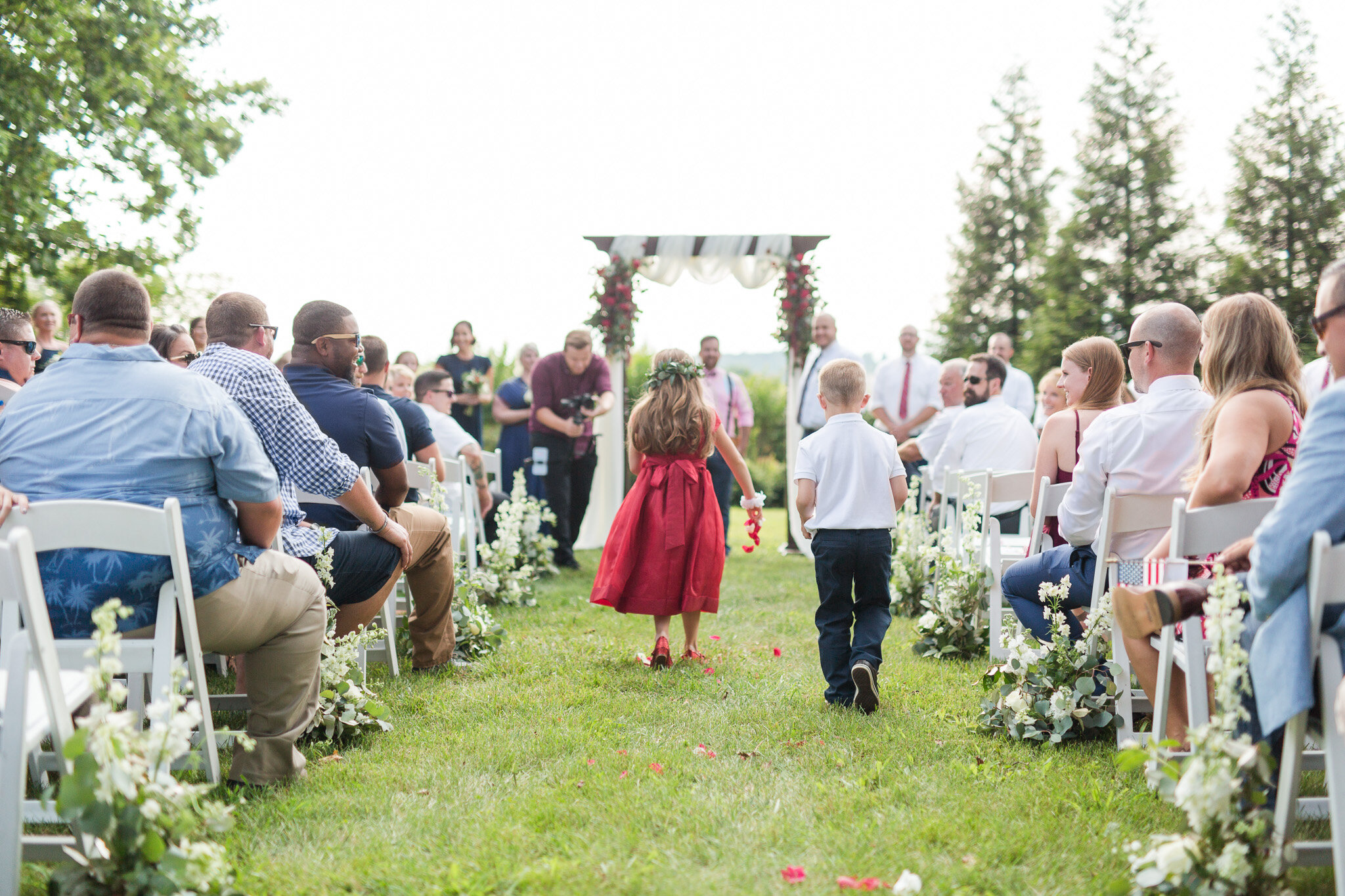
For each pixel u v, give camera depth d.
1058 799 2.83
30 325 5.27
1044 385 5.89
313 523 4.08
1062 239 25.88
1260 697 2.02
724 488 9.35
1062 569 3.67
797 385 9.72
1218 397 2.78
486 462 6.91
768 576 7.88
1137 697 3.50
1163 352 3.32
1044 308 25.73
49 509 2.36
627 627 5.69
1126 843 2.49
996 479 4.76
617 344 9.96
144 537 2.44
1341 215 23.66
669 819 2.72
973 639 4.84
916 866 2.41
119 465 2.61
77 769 1.96
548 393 8.16
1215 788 1.99
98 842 2.13
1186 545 2.50
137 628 2.61
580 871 2.40
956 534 5.58
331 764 3.16
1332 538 1.98
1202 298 24.41
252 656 2.99
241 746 3.00
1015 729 3.42
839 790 2.95
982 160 30.53
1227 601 2.04
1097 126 25.84
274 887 2.30
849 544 3.90
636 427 4.65
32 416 2.63
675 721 3.75
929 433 7.20
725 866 2.45
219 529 2.75
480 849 2.52
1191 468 3.22
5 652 2.15
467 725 3.66
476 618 4.77
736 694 4.15
